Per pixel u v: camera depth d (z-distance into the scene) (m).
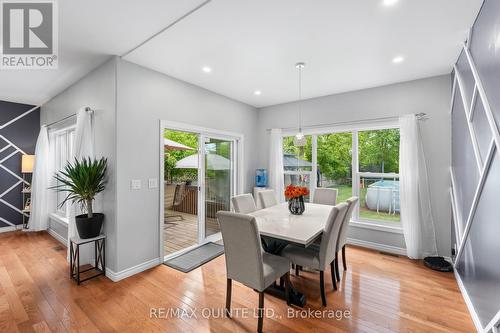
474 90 2.04
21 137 4.62
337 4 1.78
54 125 4.04
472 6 1.81
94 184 2.58
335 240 2.36
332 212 2.11
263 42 2.34
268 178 4.69
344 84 3.49
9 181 4.50
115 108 2.57
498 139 1.57
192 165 5.07
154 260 2.94
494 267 1.66
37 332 1.78
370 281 2.56
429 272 2.77
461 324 1.89
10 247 3.58
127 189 2.65
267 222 2.41
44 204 4.24
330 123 4.00
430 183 3.15
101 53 2.55
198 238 3.74
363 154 3.80
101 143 2.79
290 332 1.79
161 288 2.42
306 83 3.46
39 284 2.48
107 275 2.66
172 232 4.46
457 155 2.70
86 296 2.26
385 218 3.58
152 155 2.93
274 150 4.52
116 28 2.09
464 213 2.42
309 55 2.61
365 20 1.98
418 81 3.25
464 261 2.37
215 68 2.94
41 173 4.24
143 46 2.40
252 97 4.20
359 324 1.88
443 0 1.74
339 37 2.24
